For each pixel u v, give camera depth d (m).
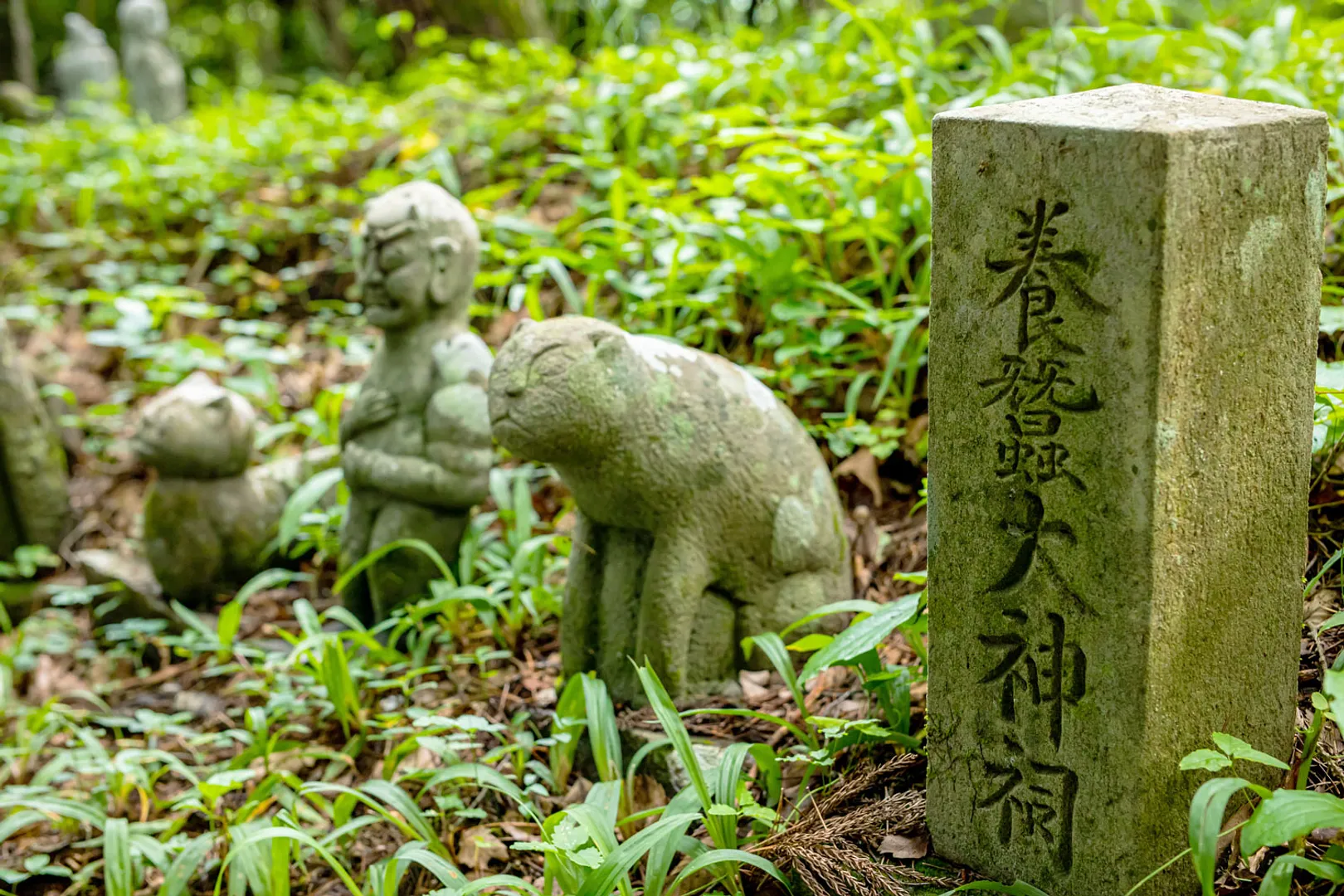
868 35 6.03
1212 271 2.12
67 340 6.39
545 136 6.28
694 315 4.70
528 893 2.81
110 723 3.88
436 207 3.98
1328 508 3.26
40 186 7.48
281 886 2.92
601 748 3.04
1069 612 2.30
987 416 2.35
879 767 2.85
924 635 3.30
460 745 3.24
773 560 3.39
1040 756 2.40
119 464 5.62
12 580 5.12
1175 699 2.26
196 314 5.68
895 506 4.11
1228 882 2.40
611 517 3.33
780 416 3.44
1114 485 2.18
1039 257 2.21
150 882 3.40
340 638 3.78
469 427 3.95
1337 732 2.65
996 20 5.91
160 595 4.62
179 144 7.62
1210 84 4.78
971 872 2.56
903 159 4.24
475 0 8.09
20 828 3.49
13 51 10.59
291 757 3.66
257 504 4.59
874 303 4.66
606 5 7.98
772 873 2.54
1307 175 2.20
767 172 4.41
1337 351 3.56
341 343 5.46
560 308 5.28
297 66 13.68
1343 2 4.92
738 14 7.53
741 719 3.30
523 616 4.00
